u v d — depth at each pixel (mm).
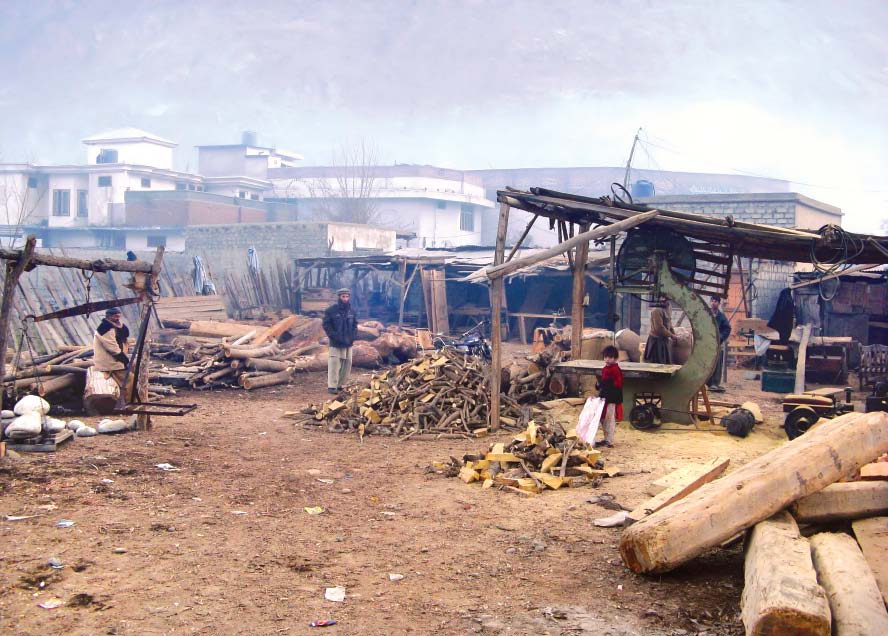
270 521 7211
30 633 4621
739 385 19000
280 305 32438
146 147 73000
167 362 20141
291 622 5004
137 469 8828
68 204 61375
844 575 4852
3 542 6086
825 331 24312
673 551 5703
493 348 12305
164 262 28250
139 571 5715
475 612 5273
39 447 9344
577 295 14055
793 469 5863
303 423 12969
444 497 8414
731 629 5023
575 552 6586
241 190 67938
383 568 6090
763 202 27859
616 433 12211
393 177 70188
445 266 32188
